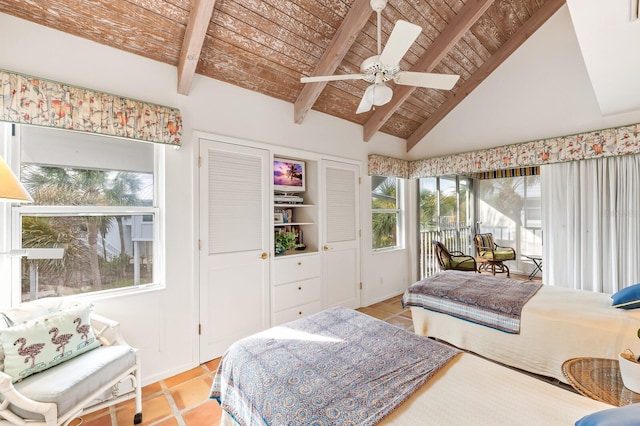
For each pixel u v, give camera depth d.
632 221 3.18
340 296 3.94
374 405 1.15
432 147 4.75
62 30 2.04
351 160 4.10
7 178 1.49
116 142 2.35
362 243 4.25
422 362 1.47
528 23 3.77
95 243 2.26
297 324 1.94
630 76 2.36
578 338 2.04
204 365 2.66
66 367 1.64
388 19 2.94
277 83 3.12
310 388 1.25
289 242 3.56
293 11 2.55
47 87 1.92
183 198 2.59
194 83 2.66
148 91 2.41
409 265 5.04
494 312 2.42
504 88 4.03
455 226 6.02
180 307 2.55
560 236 3.66
